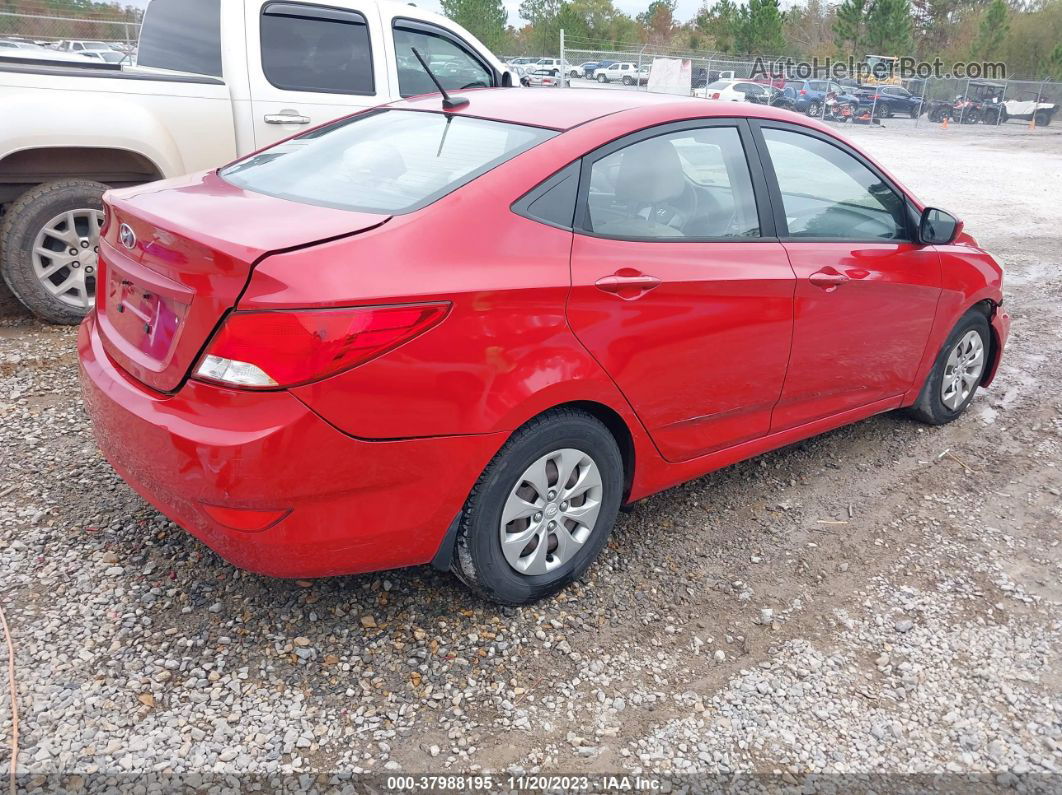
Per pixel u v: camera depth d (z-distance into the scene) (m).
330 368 2.30
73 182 5.00
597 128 3.04
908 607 3.27
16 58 5.83
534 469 2.83
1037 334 6.68
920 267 4.17
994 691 2.87
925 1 63.94
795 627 3.12
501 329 2.60
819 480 4.22
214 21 5.74
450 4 51.88
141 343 2.62
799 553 3.58
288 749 2.40
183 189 3.01
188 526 2.55
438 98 3.63
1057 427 5.00
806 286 3.54
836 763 2.53
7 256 4.95
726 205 3.39
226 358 2.31
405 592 3.08
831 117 33.28
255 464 2.29
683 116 3.31
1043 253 9.70
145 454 2.48
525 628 2.97
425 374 2.46
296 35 5.90
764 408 3.64
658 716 2.65
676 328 3.09
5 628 2.73
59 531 3.25
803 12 65.88
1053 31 55.19
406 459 2.51
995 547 3.73
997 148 24.73
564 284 2.73
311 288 2.28
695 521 3.77
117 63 6.36
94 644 2.71
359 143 3.29
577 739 2.54
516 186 2.78
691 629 3.06
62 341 5.05
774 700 2.75
